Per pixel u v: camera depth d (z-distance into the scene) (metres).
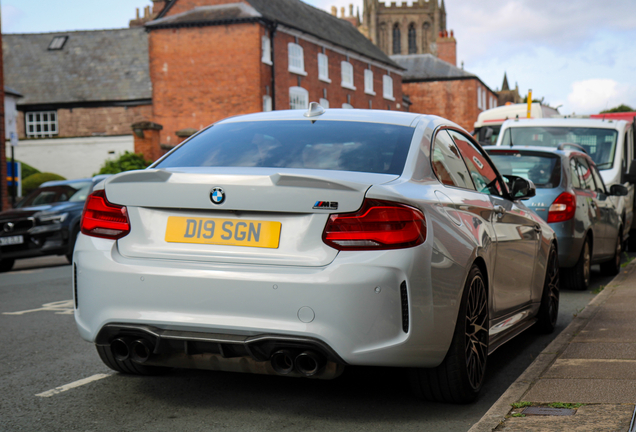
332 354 3.29
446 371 3.77
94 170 30.88
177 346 3.52
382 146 3.98
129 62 37.34
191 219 3.57
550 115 20.84
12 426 3.59
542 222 5.93
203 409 3.86
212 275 3.42
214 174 3.50
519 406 3.59
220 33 33.44
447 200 3.86
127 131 35.81
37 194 14.05
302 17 39.56
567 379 4.09
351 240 3.33
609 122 13.44
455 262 3.66
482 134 17.09
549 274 6.18
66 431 3.51
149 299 3.52
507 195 5.37
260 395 4.12
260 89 33.06
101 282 3.62
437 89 59.41
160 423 3.62
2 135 22.02
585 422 3.27
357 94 43.09
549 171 8.41
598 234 9.22
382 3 99.69
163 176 3.56
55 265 13.80
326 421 3.64
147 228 3.64
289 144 4.09
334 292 3.27
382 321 3.29
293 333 3.30
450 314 3.62
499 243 4.55
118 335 3.64
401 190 3.49
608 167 12.93
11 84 37.62
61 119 36.66
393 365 3.39
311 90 37.88
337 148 3.99
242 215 3.49
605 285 9.16
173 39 34.19
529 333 6.29
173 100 34.31
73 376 4.63
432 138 4.21
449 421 3.65
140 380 4.50
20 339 5.94
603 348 4.91
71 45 39.03
